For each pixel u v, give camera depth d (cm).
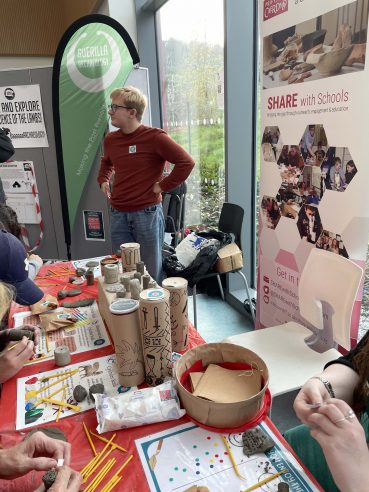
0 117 324
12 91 316
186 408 83
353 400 87
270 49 179
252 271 307
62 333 119
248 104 264
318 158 162
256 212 292
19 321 127
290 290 196
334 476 63
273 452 74
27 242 356
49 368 102
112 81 299
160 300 87
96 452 75
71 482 65
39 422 84
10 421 84
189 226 371
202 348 94
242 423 80
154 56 396
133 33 382
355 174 145
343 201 153
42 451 73
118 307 90
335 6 141
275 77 179
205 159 331
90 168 319
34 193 341
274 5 172
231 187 281
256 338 165
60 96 301
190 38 321
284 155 183
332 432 65
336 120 149
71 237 344
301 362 148
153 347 90
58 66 293
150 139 224
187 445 76
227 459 73
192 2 307
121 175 236
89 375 98
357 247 151
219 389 86
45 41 475
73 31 284
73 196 328
